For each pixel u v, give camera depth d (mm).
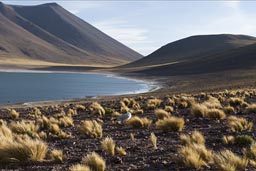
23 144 10344
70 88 102438
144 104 29391
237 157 8836
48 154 10914
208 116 17812
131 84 116188
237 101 24672
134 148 11344
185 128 15180
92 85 114438
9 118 24875
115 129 16078
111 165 9453
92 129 14523
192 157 8969
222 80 97938
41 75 194125
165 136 13523
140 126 16250
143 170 8883
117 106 29500
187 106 25578
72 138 14086
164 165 9234
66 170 8914
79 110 28391
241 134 13008
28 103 55031
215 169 8586
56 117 23688
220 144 11477
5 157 10031
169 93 61594
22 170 9211
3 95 82062
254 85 62750
